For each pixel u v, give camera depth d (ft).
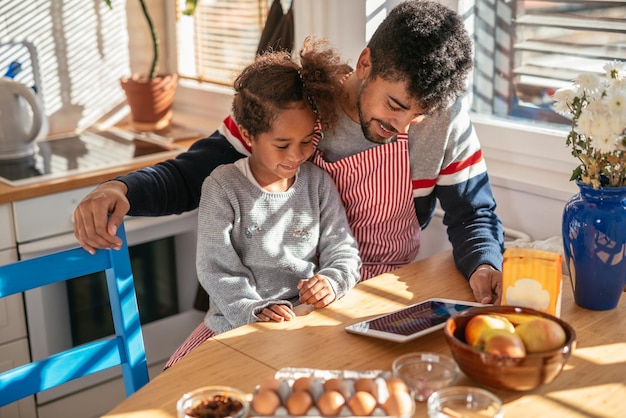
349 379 3.36
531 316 3.71
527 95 6.41
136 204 4.95
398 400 3.16
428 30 4.42
